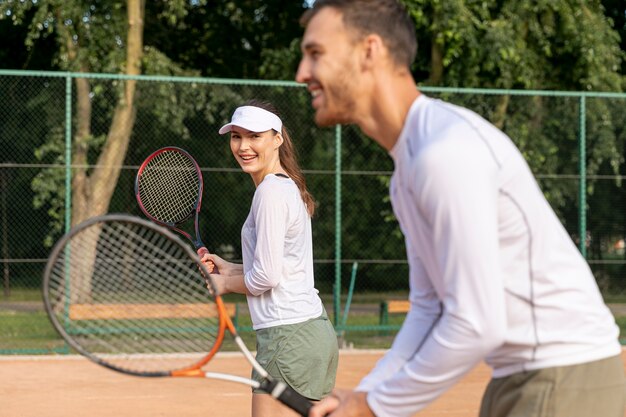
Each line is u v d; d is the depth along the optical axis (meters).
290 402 3.02
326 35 2.46
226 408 7.66
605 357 2.50
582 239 12.11
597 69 15.43
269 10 20.25
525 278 2.44
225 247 15.26
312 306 4.40
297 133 15.27
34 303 14.81
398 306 12.73
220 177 14.66
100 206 12.57
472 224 2.28
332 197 15.60
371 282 15.80
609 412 2.53
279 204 4.27
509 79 14.78
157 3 17.77
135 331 5.01
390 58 2.46
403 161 2.44
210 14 20.06
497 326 2.32
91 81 13.70
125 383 8.70
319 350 4.38
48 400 7.93
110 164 12.67
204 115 14.15
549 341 2.46
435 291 2.78
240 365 9.81
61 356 10.23
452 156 2.30
